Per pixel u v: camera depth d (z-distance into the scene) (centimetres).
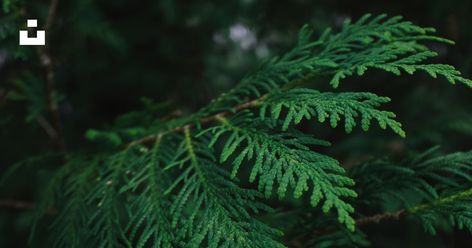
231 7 398
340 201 108
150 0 415
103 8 404
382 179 154
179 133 166
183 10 414
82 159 182
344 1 343
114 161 162
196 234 119
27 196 366
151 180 143
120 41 333
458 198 139
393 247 327
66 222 152
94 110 427
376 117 117
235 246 115
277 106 136
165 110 200
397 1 315
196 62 433
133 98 427
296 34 371
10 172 190
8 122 235
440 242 326
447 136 313
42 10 212
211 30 426
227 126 142
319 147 323
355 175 158
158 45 420
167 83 426
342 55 152
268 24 363
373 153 288
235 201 124
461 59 289
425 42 304
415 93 327
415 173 150
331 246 162
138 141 170
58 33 222
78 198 157
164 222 130
